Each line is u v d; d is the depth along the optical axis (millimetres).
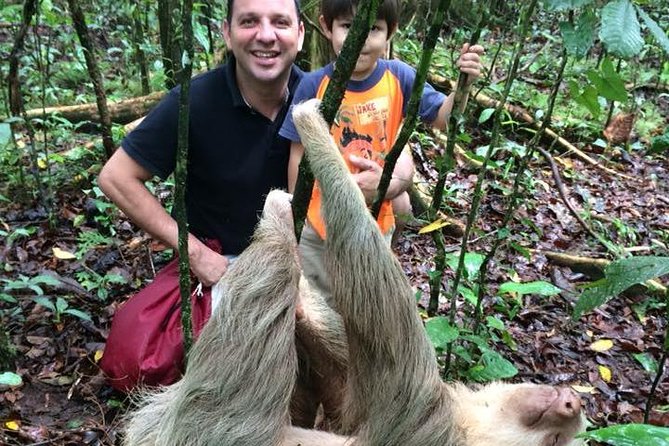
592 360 1445
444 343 964
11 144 1859
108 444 1096
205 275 1147
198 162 1194
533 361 1405
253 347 813
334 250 793
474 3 3100
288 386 833
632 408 1276
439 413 824
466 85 987
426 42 779
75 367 1251
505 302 1477
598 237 1809
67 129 2049
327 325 965
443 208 1887
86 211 1707
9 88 1668
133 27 2422
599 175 2379
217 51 2312
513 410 849
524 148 2223
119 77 2488
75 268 1501
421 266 1666
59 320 1335
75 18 1628
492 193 2066
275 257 828
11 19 2217
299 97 1154
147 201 1160
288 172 1190
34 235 1618
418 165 2096
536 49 3066
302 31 1223
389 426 812
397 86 1186
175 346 1136
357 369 835
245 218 1226
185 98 801
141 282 1497
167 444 844
